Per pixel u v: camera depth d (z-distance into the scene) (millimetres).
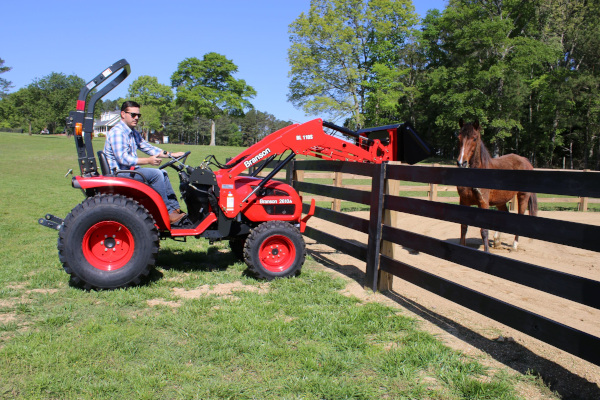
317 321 3793
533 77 37844
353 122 37219
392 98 35094
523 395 2736
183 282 4824
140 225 4402
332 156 5414
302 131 5137
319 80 35562
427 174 4098
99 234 4430
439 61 44344
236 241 5977
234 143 114562
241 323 3664
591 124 35531
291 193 5422
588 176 2650
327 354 3193
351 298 4488
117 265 4473
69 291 4359
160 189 5031
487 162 6668
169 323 3643
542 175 2969
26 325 3557
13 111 95438
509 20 31625
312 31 34719
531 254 7215
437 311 4234
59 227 4625
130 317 3781
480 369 3037
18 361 2922
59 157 28422
